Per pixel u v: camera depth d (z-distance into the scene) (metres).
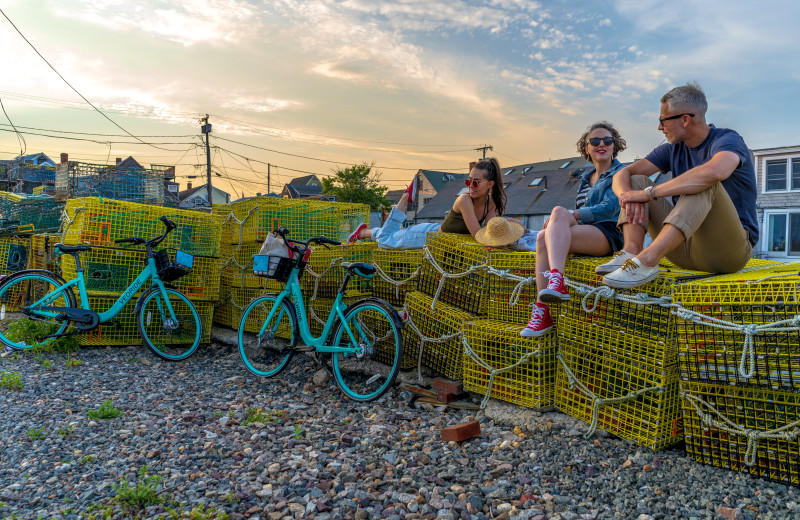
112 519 2.70
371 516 2.77
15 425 3.95
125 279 6.48
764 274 3.44
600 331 3.78
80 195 10.23
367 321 5.20
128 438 3.79
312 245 6.67
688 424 3.36
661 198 3.65
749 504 2.82
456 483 3.13
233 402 4.66
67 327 6.14
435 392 4.69
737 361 3.09
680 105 3.54
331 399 4.77
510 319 4.45
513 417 4.05
